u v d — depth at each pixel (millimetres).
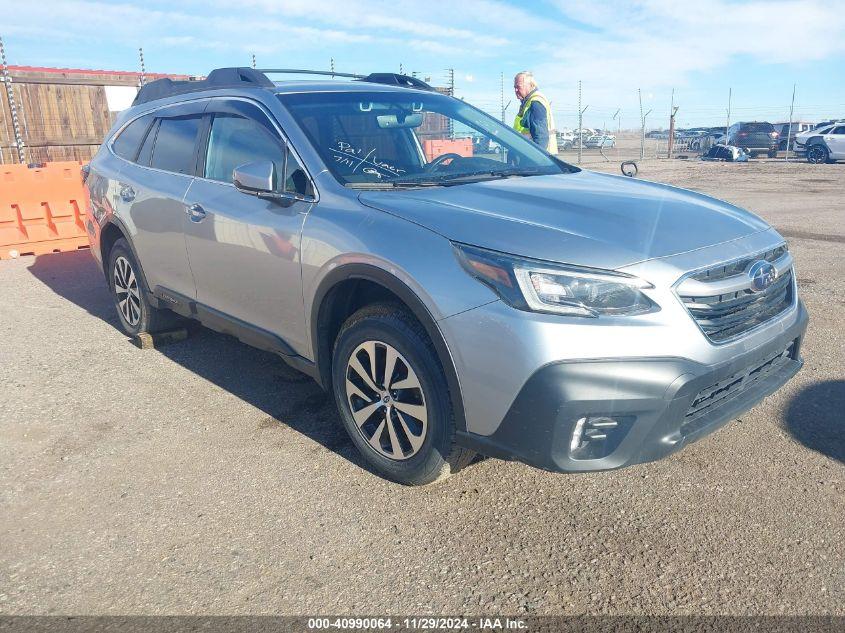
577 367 2373
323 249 3051
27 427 3695
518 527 2758
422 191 3100
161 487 3090
